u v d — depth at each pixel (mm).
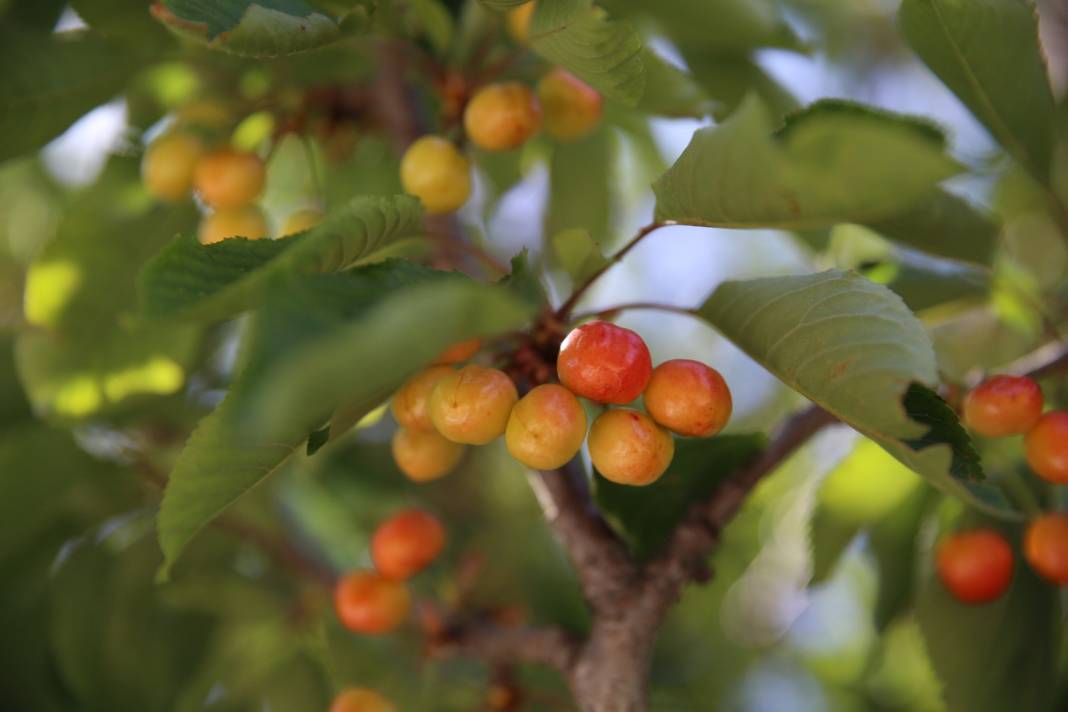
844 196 488
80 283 681
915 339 506
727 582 811
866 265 644
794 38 669
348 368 445
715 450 590
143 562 702
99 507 705
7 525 683
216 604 711
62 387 690
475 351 535
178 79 665
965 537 627
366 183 723
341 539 785
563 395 518
